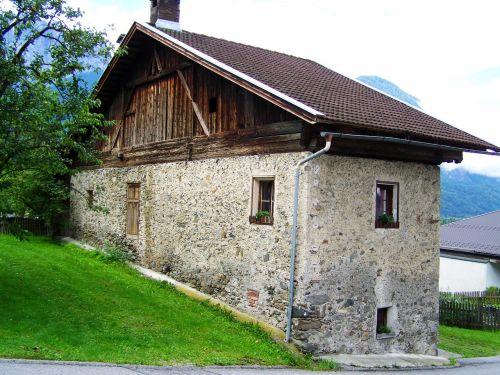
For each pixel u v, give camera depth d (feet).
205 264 40.70
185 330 33.27
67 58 36.27
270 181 36.06
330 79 45.34
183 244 43.57
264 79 35.73
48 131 34.65
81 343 27.68
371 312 34.71
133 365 25.27
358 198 34.19
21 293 35.35
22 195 40.68
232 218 38.22
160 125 48.11
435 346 38.47
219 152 40.06
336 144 32.42
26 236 40.04
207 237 40.73
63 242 62.44
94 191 59.62
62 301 35.19
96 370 23.53
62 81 36.99
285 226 33.47
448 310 61.41
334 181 33.12
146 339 30.17
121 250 52.85
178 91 45.85
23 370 22.18
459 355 40.98
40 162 35.09
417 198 37.47
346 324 33.40
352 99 38.14
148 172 49.44
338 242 33.17
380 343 35.19
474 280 76.74
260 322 34.63
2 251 49.26
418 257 37.37
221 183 39.63
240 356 29.81
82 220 61.82
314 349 31.83
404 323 36.63
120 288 41.04
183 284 42.96
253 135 36.68
